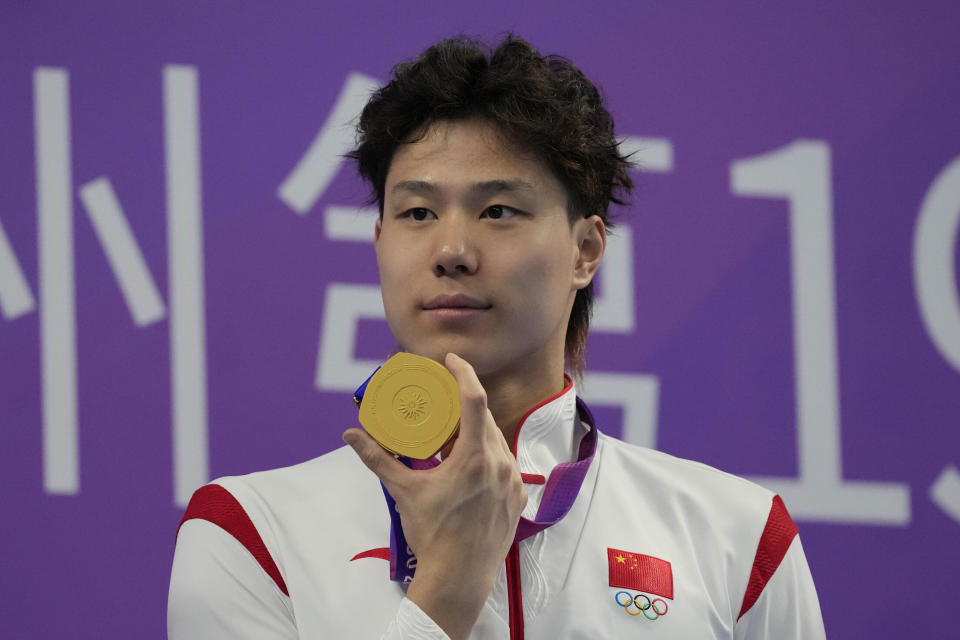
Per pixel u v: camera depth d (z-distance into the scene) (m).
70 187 10.41
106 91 10.58
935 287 11.66
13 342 10.16
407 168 6.18
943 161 11.85
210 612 5.97
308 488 6.39
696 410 11.18
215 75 10.80
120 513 10.15
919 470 11.39
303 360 10.64
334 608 5.93
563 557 6.21
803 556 6.77
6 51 10.45
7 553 9.92
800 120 11.71
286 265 10.71
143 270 10.44
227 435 10.41
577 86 6.46
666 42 11.60
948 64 12.02
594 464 6.62
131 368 10.31
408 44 11.21
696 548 6.48
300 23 11.02
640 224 11.30
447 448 5.94
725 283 11.38
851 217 11.64
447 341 5.99
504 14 11.39
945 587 11.27
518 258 6.00
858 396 11.41
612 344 11.13
